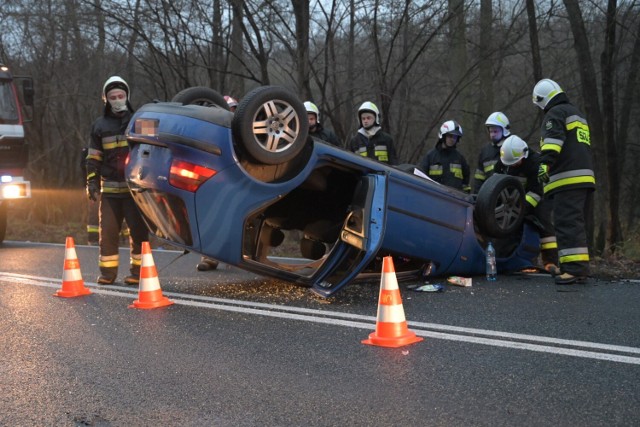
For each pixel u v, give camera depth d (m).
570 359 3.97
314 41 13.41
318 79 13.05
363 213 6.05
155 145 5.88
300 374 3.83
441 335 4.60
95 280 7.43
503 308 5.50
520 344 4.31
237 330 4.88
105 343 4.60
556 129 6.60
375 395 3.45
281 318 5.24
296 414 3.22
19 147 11.91
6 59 22.75
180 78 14.27
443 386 3.55
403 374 3.77
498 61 14.73
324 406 3.31
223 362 4.10
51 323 5.23
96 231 12.16
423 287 6.38
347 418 3.15
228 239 5.82
